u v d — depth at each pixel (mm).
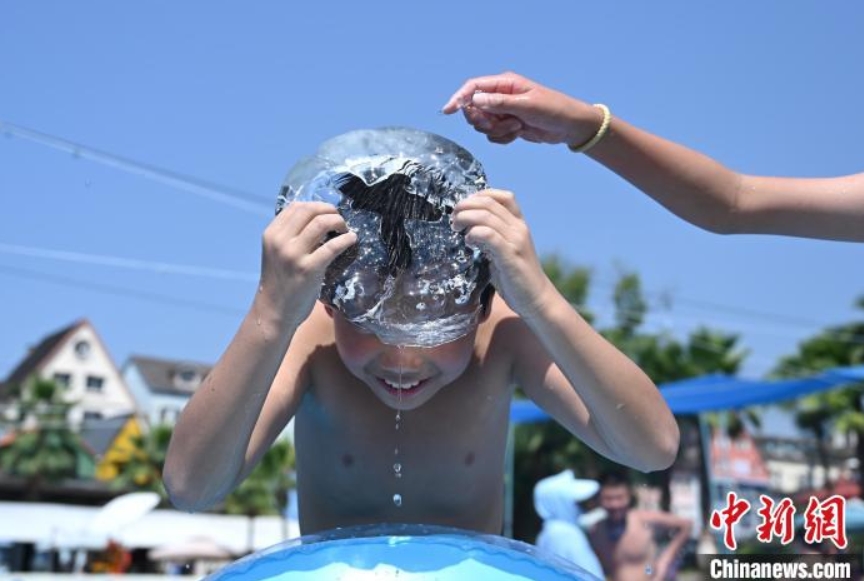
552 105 2260
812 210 2363
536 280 1939
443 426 2381
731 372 30016
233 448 2008
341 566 1813
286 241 1880
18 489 39000
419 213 1945
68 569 26484
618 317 18406
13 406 38562
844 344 30203
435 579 1779
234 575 1882
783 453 46344
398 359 2072
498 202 1951
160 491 35562
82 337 50719
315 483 2467
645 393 2047
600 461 14078
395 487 2398
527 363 2410
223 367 1950
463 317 2016
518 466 25891
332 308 2119
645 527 7605
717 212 2375
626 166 2346
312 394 2418
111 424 43781
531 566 1881
